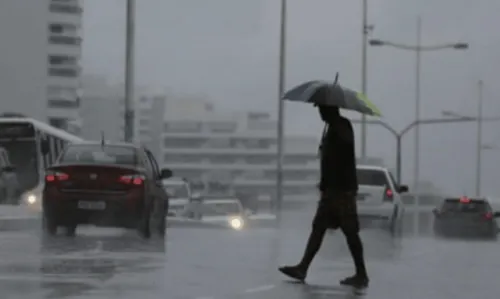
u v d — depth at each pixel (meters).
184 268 29.45
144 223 41.00
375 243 50.44
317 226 26.62
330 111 26.52
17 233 43.97
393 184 66.12
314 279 27.72
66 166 40.72
